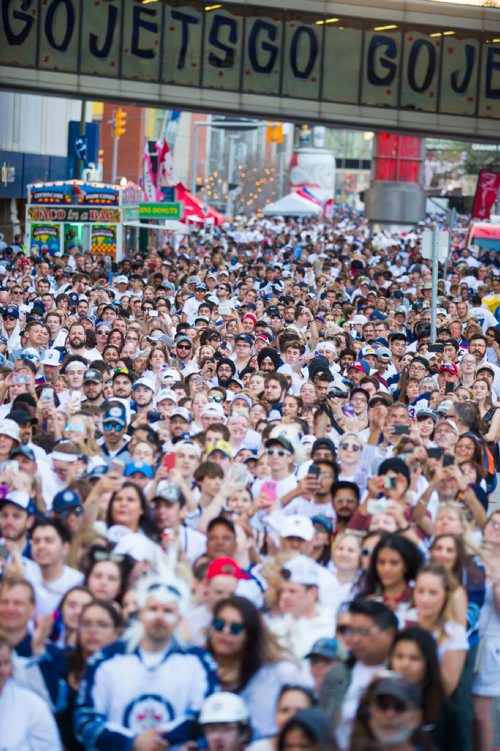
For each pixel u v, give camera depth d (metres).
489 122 108.94
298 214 196.00
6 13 101.81
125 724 17.00
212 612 17.84
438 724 18.08
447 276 106.44
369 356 51.25
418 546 21.81
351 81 107.62
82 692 17.16
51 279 79.81
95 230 102.31
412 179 193.00
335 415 36.97
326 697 16.81
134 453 28.28
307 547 22.55
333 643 17.64
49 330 51.25
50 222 102.50
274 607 19.81
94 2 102.56
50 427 33.50
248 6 105.12
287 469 28.66
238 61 105.56
